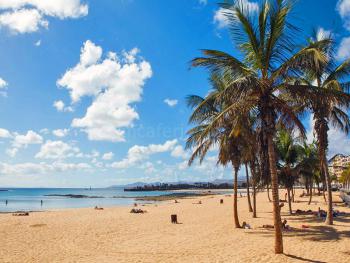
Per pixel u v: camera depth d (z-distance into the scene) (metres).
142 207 44.97
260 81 11.59
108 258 13.05
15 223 24.28
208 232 18.88
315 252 12.61
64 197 119.31
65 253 14.15
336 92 12.82
